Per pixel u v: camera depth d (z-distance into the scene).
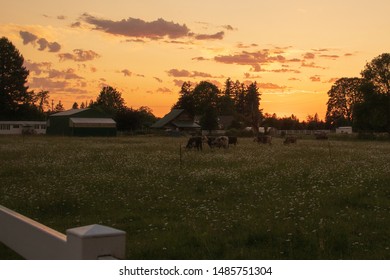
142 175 17.31
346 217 9.46
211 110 112.50
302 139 74.56
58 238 4.19
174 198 11.99
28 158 26.11
